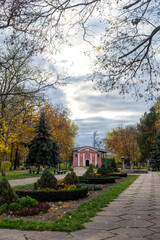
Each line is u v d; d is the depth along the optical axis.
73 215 5.89
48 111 39.38
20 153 40.16
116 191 11.11
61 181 12.02
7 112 11.92
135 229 4.73
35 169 28.91
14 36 5.67
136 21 6.02
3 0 4.92
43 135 27.50
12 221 5.32
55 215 6.22
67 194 8.79
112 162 27.92
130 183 16.16
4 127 21.62
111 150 60.91
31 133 29.53
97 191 11.45
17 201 7.09
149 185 14.88
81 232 4.56
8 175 23.14
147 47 6.82
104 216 5.98
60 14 5.48
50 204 8.06
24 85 10.39
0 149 22.73
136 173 32.56
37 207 6.97
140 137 48.41
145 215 6.03
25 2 4.98
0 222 5.24
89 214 6.08
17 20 5.36
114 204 7.80
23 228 4.84
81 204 7.43
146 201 8.37
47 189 9.60
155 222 5.29
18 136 25.45
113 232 4.53
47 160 27.14
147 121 47.16
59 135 40.53
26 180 19.02
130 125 59.22
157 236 4.23
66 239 4.11
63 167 48.94
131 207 7.21
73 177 11.72
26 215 6.25
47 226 4.87
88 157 67.62
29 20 5.36
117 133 58.28
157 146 42.03
